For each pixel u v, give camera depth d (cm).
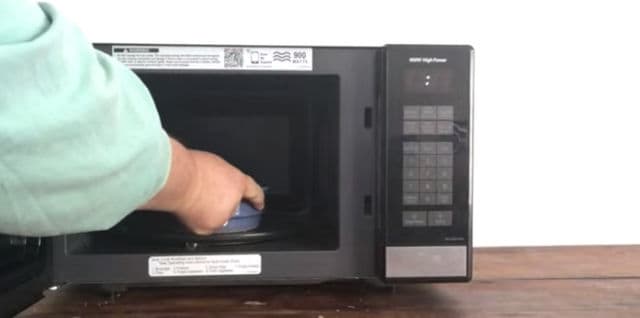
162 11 81
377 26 83
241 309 52
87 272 53
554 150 86
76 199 35
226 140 64
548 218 86
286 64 54
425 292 57
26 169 32
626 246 83
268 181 64
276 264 54
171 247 55
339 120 54
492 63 85
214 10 82
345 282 59
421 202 53
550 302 54
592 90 85
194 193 48
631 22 85
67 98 32
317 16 83
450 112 53
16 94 31
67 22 35
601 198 86
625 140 86
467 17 84
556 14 85
